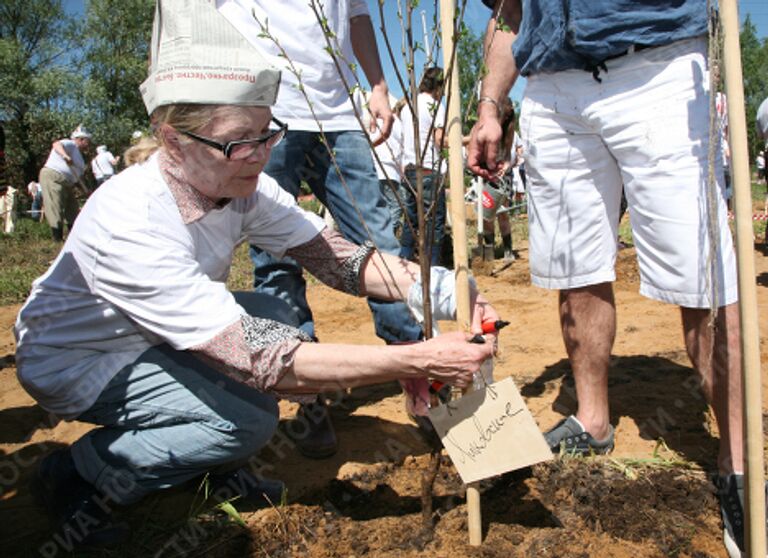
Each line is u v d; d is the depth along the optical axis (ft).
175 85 5.17
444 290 6.52
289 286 8.69
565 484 7.45
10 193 40.57
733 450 6.55
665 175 6.60
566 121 7.25
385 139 8.93
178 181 5.77
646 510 6.97
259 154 5.49
